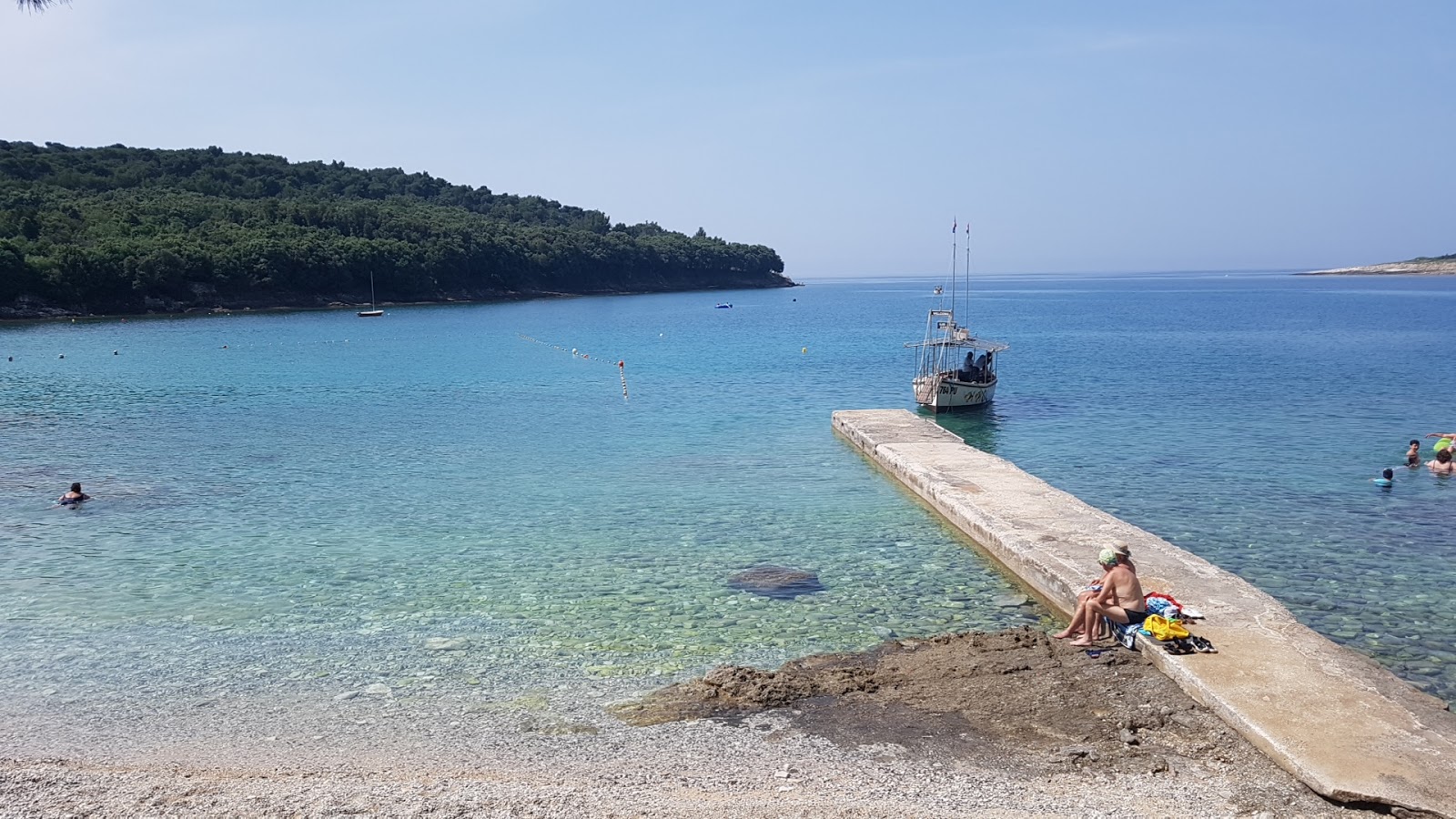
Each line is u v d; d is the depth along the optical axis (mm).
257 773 10555
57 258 100562
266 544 20250
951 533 20938
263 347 72062
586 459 29734
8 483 26141
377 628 15352
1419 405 39500
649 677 13328
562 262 177000
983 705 12023
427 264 143875
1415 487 24969
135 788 10047
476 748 11195
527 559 19172
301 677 13414
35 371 54469
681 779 10281
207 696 12781
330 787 10070
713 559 19125
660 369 57594
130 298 106812
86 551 19719
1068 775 10227
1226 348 69125
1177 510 22766
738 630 15180
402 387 48500
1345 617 15656
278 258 121750
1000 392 44875
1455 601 16422
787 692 12555
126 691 12969
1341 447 30625
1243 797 9672
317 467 28500
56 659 14094
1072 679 12633
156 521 22234
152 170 158625
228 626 15461
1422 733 10547
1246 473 26797
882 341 79188
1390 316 108938
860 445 31109
